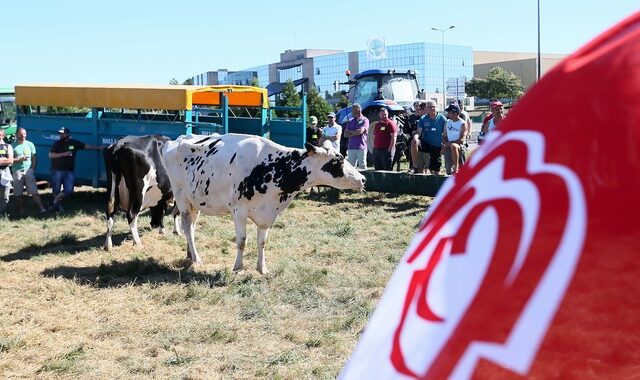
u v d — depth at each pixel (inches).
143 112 566.3
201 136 341.1
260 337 240.4
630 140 32.2
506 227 35.3
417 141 536.4
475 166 39.9
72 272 329.4
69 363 213.6
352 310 266.7
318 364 213.2
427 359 35.5
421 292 38.1
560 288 32.6
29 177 521.3
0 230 447.2
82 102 548.4
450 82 1243.8
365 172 541.6
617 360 31.3
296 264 335.6
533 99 37.8
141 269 327.6
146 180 385.7
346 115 752.3
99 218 480.7
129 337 240.2
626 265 31.3
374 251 368.2
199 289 289.6
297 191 308.0
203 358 221.0
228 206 317.4
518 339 33.2
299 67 2795.3
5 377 205.5
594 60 35.7
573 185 33.3
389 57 2293.3
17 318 257.3
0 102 692.7
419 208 499.2
